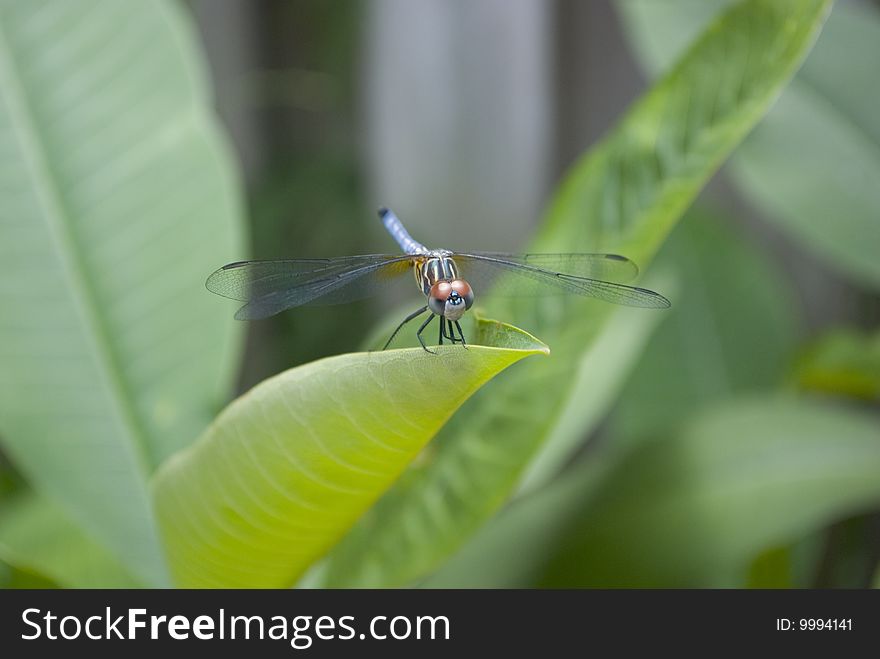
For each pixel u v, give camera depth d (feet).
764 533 1.29
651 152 1.20
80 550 1.41
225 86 2.50
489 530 1.31
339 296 1.24
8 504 1.46
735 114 1.19
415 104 1.93
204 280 1.28
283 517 1.13
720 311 1.57
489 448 1.21
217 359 1.27
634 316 1.33
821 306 1.77
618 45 1.83
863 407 1.51
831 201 1.42
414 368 1.08
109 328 1.27
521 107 1.86
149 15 1.31
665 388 1.56
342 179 2.33
